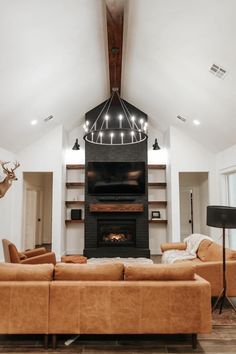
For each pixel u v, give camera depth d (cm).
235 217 337
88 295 267
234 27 328
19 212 681
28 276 274
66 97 594
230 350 263
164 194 766
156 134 787
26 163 690
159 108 655
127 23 438
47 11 348
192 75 459
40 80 474
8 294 266
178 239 678
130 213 711
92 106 731
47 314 266
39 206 930
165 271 277
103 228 716
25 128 602
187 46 403
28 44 379
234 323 320
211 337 288
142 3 373
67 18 380
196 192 884
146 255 689
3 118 510
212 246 447
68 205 759
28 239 828
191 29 369
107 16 434
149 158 776
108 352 261
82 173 768
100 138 725
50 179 959
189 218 891
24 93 479
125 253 691
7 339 286
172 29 390
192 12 343
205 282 274
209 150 700
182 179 898
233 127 529
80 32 427
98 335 295
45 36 386
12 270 277
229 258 387
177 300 267
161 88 562
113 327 266
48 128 678
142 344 276
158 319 266
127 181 714
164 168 763
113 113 743
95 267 281
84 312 266
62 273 277
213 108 512
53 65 459
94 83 618
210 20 338
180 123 659
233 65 382
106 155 727
